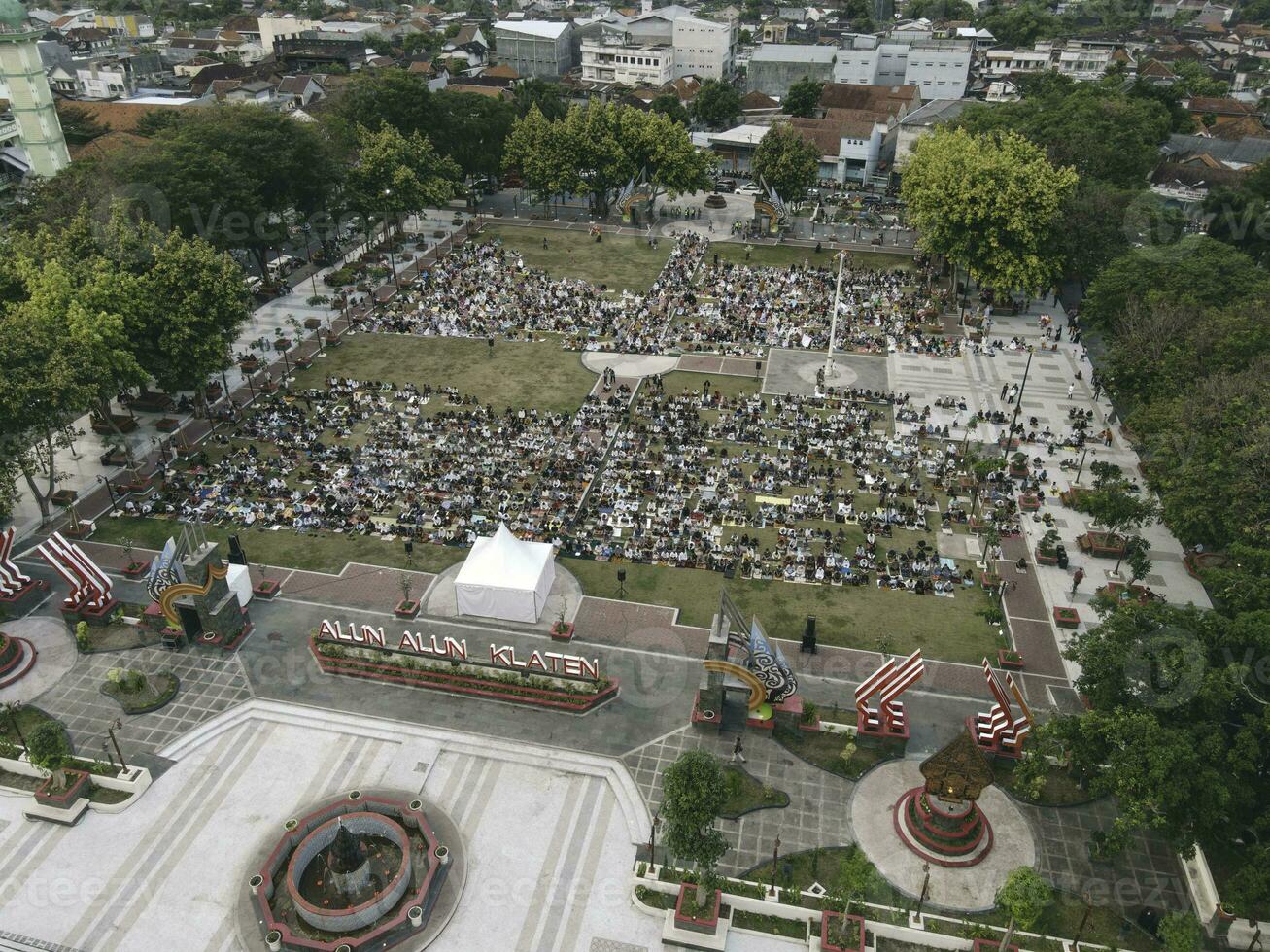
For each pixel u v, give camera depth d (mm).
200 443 96438
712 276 144625
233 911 51094
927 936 50062
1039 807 58250
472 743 62281
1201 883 52250
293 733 62969
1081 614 75062
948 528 85000
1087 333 117812
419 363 114750
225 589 69750
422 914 50094
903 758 61531
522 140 166625
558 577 78125
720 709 63250
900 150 183375
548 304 131500
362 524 83938
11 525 83750
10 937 49344
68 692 65625
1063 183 125312
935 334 126125
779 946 50156
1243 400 73188
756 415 102812
